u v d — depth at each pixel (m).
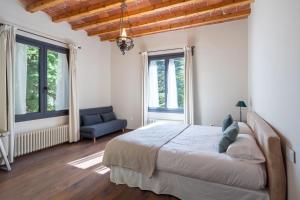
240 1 3.45
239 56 4.41
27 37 3.65
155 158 2.17
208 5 3.76
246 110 4.39
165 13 4.14
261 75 2.67
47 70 4.11
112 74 6.04
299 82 1.27
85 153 3.68
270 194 1.63
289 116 1.47
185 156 2.03
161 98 5.37
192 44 4.88
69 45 4.44
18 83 3.57
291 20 1.42
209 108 4.75
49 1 3.34
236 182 1.78
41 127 3.96
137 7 3.85
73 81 4.47
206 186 1.96
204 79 4.78
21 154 3.44
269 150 1.61
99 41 5.57
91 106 5.32
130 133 2.90
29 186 2.39
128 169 2.39
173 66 5.18
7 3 3.29
